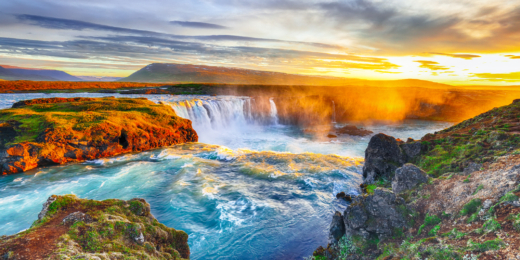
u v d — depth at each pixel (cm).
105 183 2731
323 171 2947
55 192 2514
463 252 880
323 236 1806
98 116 4072
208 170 3075
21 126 3475
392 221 1242
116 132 3775
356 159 3419
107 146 3662
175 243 1274
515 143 1862
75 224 1023
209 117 6544
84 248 934
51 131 3316
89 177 2892
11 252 851
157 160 3512
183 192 2469
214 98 7788
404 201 1307
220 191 2498
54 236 955
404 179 1581
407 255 1012
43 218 1067
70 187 2627
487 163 1530
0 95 7719
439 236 1055
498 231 924
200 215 2091
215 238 1794
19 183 2712
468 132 2525
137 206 1244
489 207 1074
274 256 1622
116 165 3297
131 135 3897
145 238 1109
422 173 1552
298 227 1914
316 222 1973
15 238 930
